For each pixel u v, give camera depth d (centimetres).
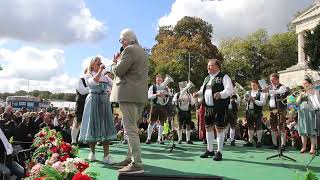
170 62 5472
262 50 7619
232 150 968
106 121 689
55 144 598
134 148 573
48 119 1216
